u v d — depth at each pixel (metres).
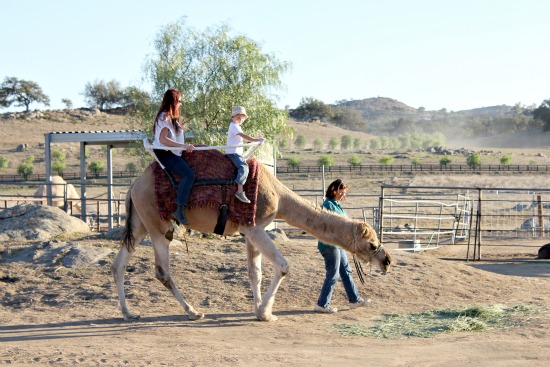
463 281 12.34
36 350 7.64
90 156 92.31
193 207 8.98
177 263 12.42
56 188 33.16
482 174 70.00
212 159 9.12
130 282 11.59
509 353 7.38
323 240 9.58
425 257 13.81
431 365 6.89
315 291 11.26
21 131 118.69
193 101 20.41
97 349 7.67
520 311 10.03
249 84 20.42
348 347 7.94
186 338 8.41
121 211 34.59
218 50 20.66
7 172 82.75
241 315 10.02
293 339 8.44
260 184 9.20
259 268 9.75
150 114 21.38
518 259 18.80
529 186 55.31
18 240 14.29
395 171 72.75
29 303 10.77
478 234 19.31
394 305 10.76
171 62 20.69
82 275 11.99
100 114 140.88
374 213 26.28
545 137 181.38
